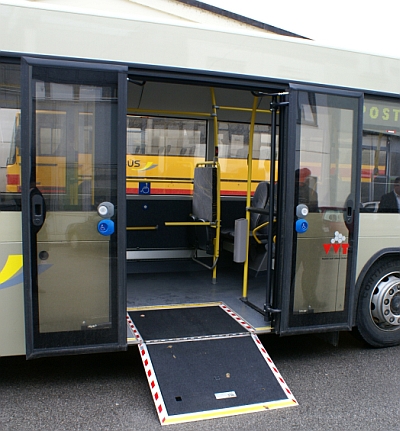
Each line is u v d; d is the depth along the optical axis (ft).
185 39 12.06
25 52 10.81
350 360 14.35
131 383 12.30
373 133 14.49
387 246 14.87
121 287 11.62
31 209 10.89
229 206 21.65
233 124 21.52
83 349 11.46
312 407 11.27
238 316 14.49
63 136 11.10
